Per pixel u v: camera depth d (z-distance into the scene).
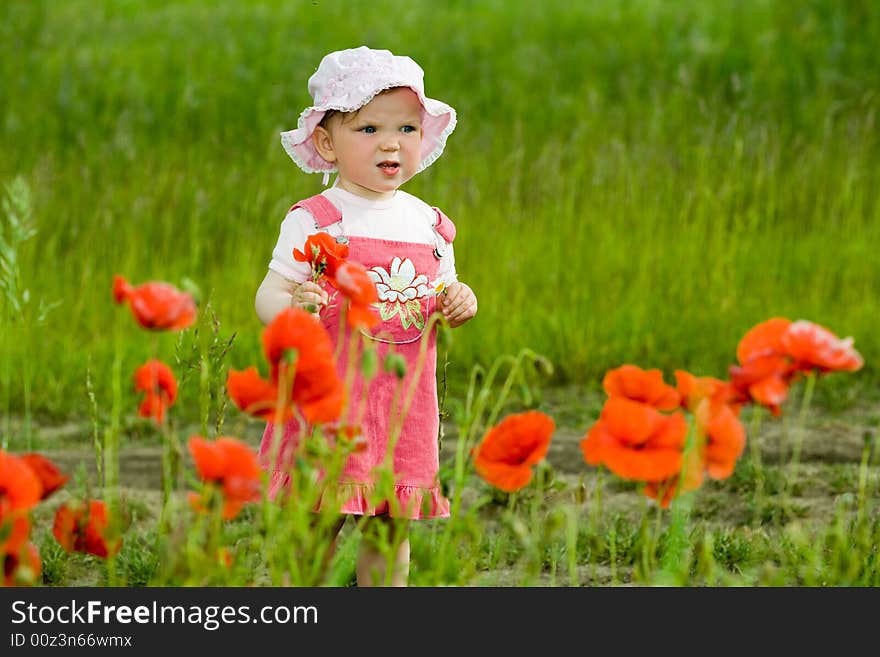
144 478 9.62
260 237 15.03
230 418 11.52
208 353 5.84
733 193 15.97
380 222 6.83
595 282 14.01
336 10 28.89
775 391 4.78
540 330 13.10
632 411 4.79
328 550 5.78
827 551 7.19
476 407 5.08
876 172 16.81
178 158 17.70
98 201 15.52
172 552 4.81
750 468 9.30
